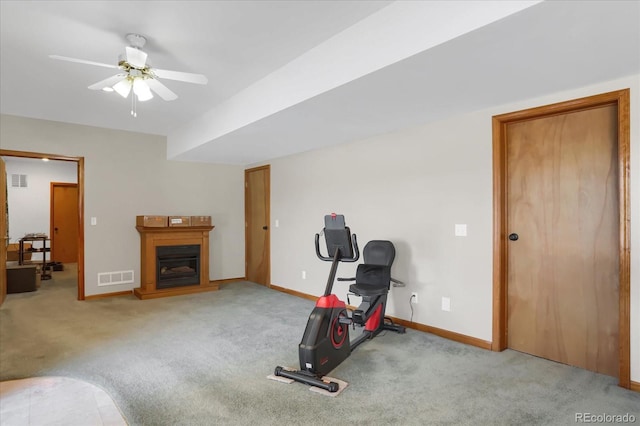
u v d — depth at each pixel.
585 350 2.78
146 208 5.63
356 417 2.13
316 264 4.98
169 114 4.53
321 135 4.12
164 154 5.80
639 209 2.40
